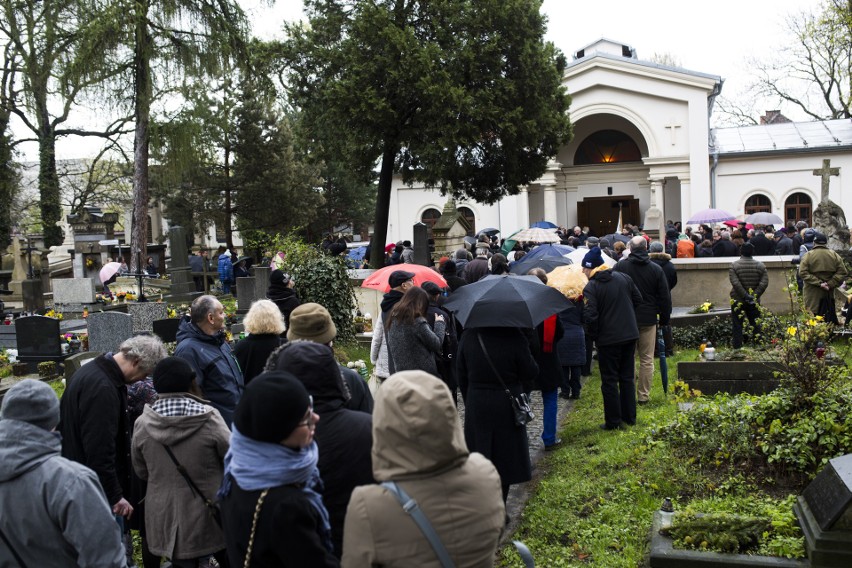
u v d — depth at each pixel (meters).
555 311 5.74
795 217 36.81
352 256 24.36
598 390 10.10
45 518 3.18
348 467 3.24
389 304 7.36
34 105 25.56
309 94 21.33
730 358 8.59
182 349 5.32
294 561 2.69
